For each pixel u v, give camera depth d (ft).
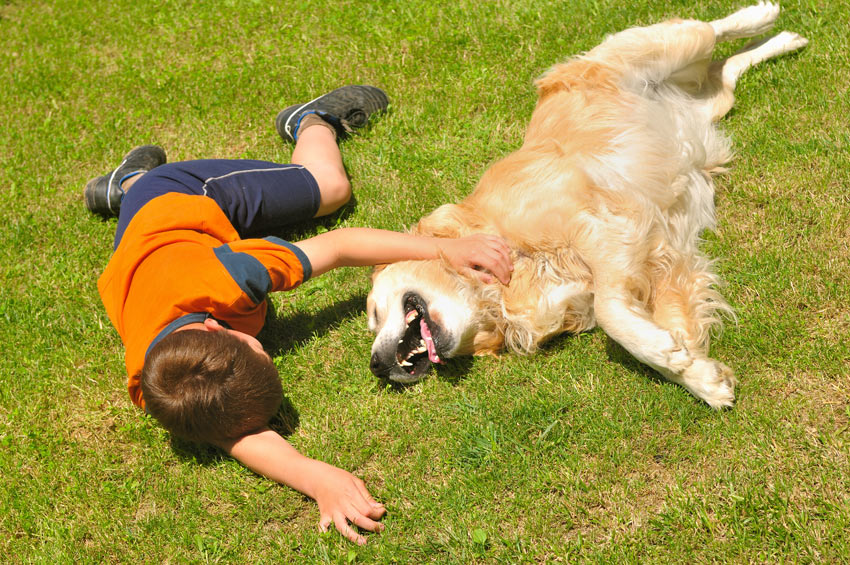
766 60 14.52
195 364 10.36
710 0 16.01
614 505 9.78
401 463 11.02
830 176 12.37
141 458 11.89
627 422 10.50
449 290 11.96
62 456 12.14
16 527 11.34
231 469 11.44
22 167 17.38
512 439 10.76
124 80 19.01
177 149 17.11
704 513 9.25
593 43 15.97
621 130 12.52
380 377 11.94
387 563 9.89
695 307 11.34
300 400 12.14
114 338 13.78
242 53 18.81
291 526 10.73
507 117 15.34
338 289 13.67
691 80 14.16
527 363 11.87
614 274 11.23
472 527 10.02
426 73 16.75
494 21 17.28
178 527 10.89
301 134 15.42
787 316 10.94
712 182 13.15
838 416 9.82
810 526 8.86
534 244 11.85
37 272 15.14
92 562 10.74
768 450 9.69
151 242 11.84
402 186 14.82
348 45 17.99
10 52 21.26
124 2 22.03
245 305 11.32
